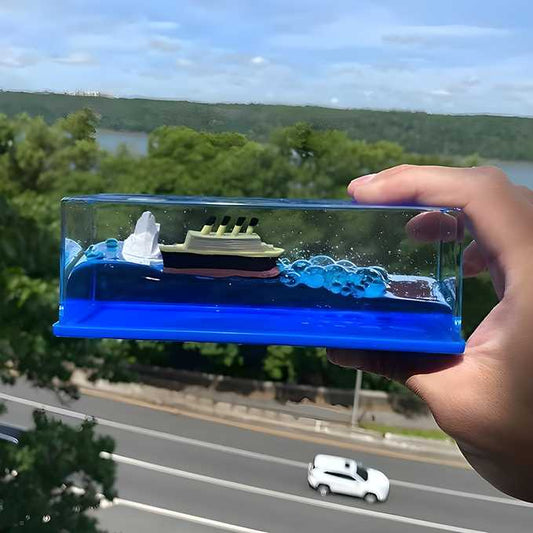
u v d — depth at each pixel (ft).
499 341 0.67
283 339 0.77
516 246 0.69
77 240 0.87
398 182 0.80
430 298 0.82
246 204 0.87
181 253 0.87
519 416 0.64
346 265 0.85
